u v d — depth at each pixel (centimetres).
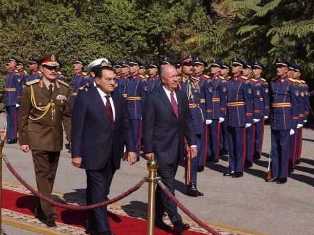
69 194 900
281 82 1031
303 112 1191
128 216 774
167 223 740
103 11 2395
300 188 987
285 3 2000
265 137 1659
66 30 2295
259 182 1034
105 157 662
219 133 1247
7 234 690
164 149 697
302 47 1945
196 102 1013
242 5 2059
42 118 728
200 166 1128
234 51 2138
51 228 716
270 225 755
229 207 843
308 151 1410
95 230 680
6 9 2350
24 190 909
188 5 2359
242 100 1100
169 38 2373
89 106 664
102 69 671
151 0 2372
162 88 712
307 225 759
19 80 1480
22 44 2278
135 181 1008
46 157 735
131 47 2366
